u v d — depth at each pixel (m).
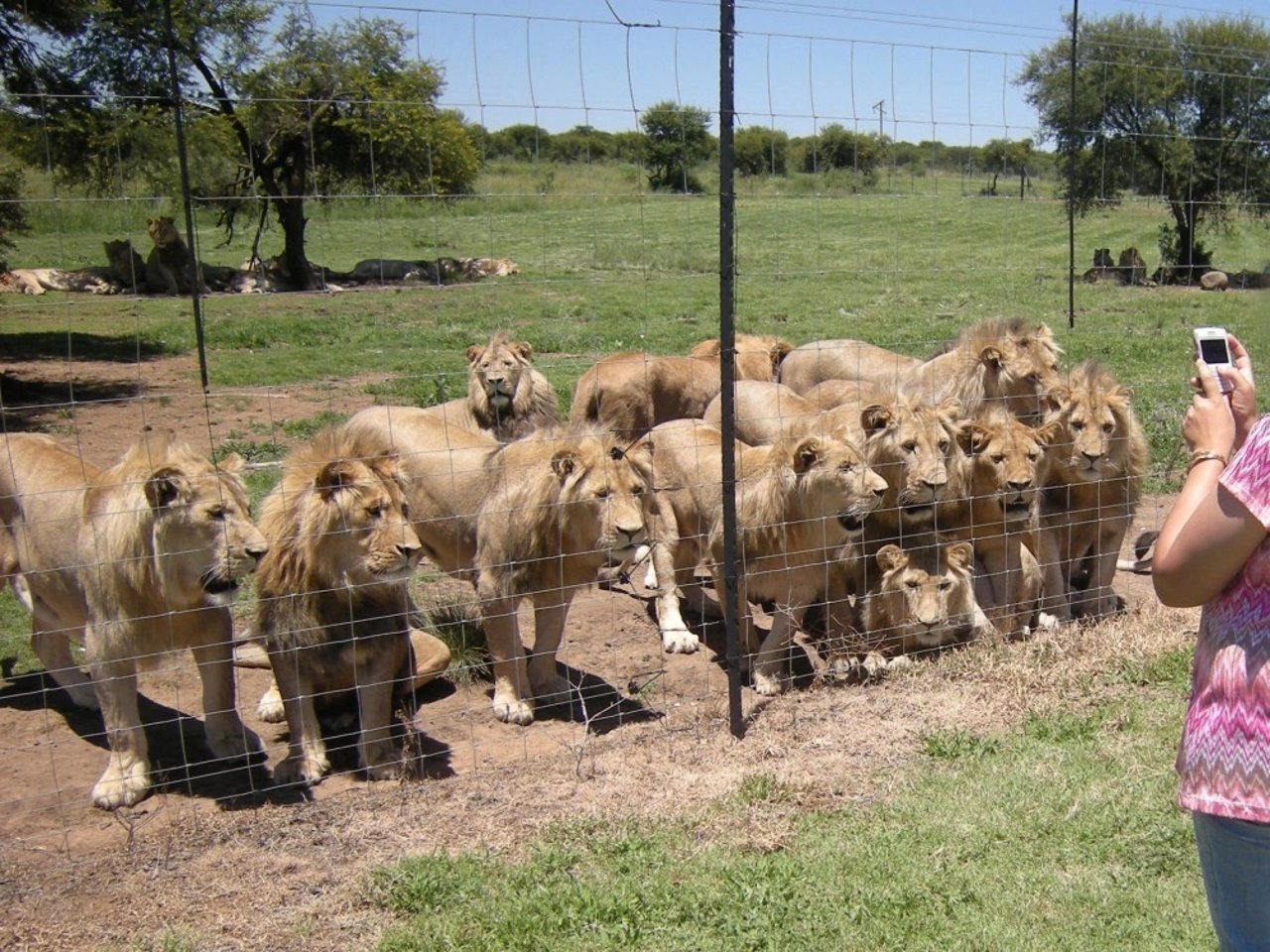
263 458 13.20
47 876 5.17
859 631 8.06
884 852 5.25
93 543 5.79
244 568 5.71
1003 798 5.73
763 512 7.42
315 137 22.62
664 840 5.41
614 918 4.81
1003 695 7.05
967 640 8.02
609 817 5.65
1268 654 2.90
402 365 20.09
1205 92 22.75
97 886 5.09
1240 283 28.92
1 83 17.61
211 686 6.28
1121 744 6.31
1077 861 5.20
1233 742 2.94
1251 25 29.78
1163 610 8.34
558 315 26.77
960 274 32.94
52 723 6.87
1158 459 12.28
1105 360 18.25
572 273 33.81
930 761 6.25
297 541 6.09
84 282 32.78
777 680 7.48
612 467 6.75
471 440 7.93
